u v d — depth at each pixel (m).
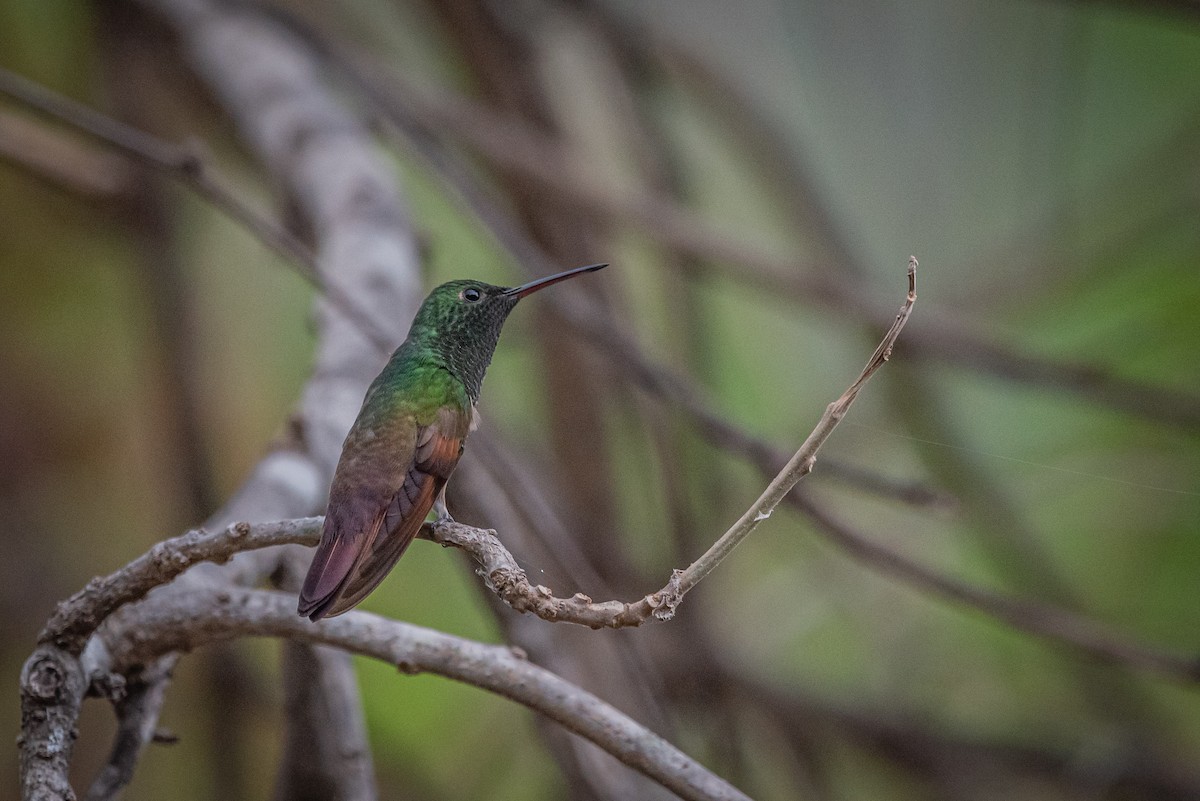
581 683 7.55
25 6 10.74
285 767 5.41
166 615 4.54
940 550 11.88
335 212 7.86
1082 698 11.21
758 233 13.95
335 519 4.09
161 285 10.36
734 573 12.18
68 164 10.20
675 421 10.42
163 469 10.55
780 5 13.71
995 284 12.85
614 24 11.65
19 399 10.72
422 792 10.11
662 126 11.88
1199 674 7.37
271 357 11.50
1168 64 12.09
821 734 10.86
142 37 10.62
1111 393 9.34
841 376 12.65
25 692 4.06
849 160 13.55
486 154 9.93
